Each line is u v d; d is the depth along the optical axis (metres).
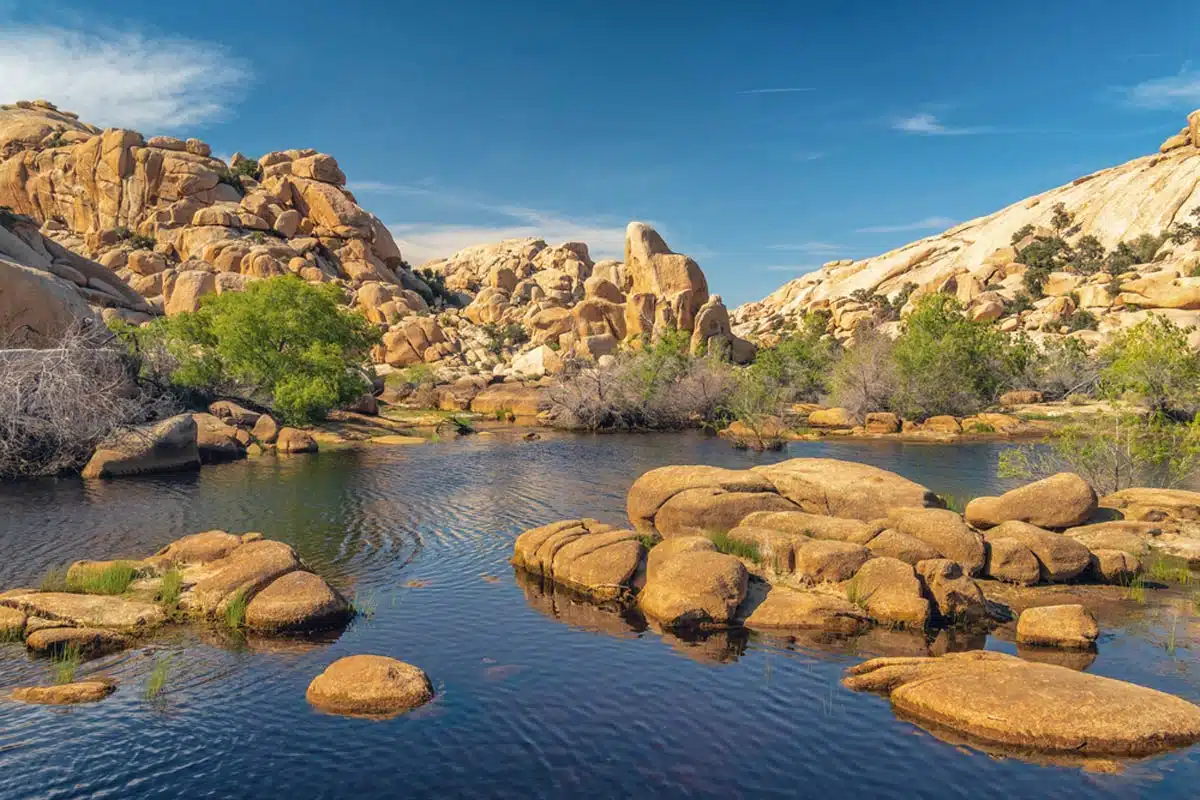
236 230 104.25
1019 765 8.28
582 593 14.35
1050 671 9.64
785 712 9.59
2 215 64.25
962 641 11.79
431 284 128.62
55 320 35.84
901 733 9.02
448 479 26.78
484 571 15.75
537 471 28.75
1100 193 126.69
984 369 52.28
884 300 127.94
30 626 11.79
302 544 17.78
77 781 8.06
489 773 8.27
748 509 16.86
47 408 27.19
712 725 9.28
